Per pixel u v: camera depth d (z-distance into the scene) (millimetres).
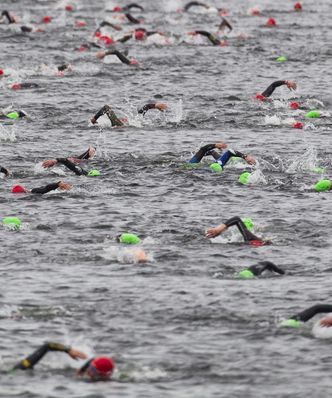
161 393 45875
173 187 83688
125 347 51062
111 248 67125
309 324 54188
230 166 91125
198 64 146250
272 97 124312
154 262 64625
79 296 58344
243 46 162875
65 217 74688
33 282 60719
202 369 48531
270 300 57719
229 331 53250
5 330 53219
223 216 75250
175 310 56156
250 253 66562
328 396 45625
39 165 90375
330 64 147250
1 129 104188
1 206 77562
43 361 49312
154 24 190000
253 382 47094
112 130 106375
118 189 83000
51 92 125375
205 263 64500
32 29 178000
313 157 94062
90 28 182875
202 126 108625
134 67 143000
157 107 105312
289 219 74688
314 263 64688
